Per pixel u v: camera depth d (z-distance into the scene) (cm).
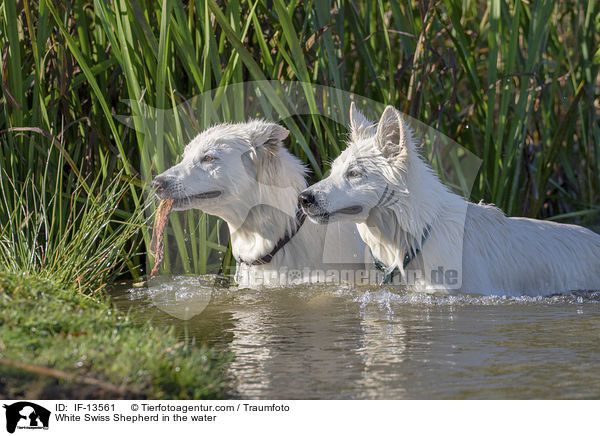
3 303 352
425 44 659
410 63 671
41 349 303
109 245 591
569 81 758
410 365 346
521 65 736
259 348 380
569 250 540
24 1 561
